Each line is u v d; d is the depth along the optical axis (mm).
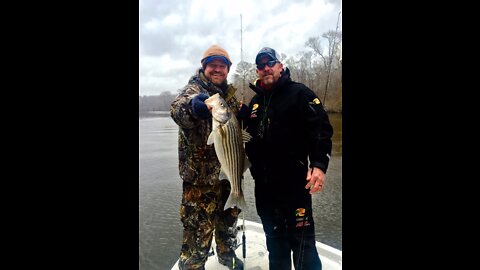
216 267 2939
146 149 9844
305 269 2441
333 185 5113
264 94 2535
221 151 2316
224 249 2924
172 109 2461
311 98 2373
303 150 2457
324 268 2865
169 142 11094
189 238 2658
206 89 2580
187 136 2557
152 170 7355
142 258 3566
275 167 2465
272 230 2561
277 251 2553
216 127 2293
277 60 2422
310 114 2357
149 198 5488
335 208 4535
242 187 2457
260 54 2420
